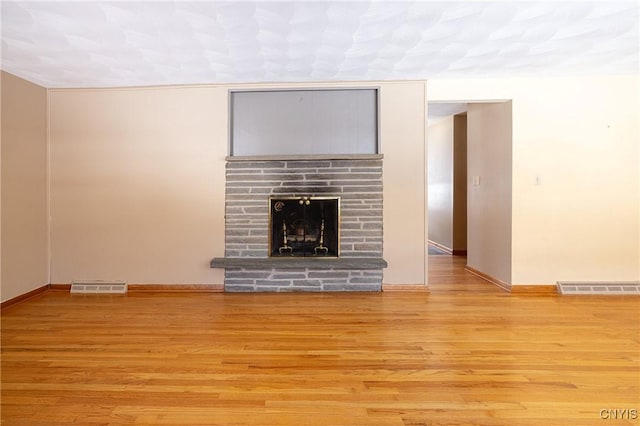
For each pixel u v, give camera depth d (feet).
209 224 14.30
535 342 9.44
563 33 9.88
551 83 13.80
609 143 13.82
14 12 8.36
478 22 9.20
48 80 13.34
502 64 12.33
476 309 12.12
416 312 11.80
